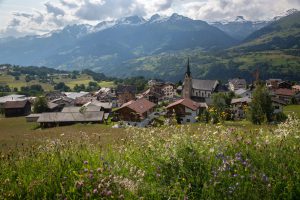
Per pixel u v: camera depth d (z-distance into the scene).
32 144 10.19
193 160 7.61
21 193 6.46
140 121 94.12
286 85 194.88
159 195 6.68
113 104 166.25
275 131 9.65
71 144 9.29
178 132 9.70
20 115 153.50
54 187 6.59
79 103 174.00
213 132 9.57
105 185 6.42
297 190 6.59
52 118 107.94
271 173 7.21
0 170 7.32
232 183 6.76
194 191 6.79
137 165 8.01
